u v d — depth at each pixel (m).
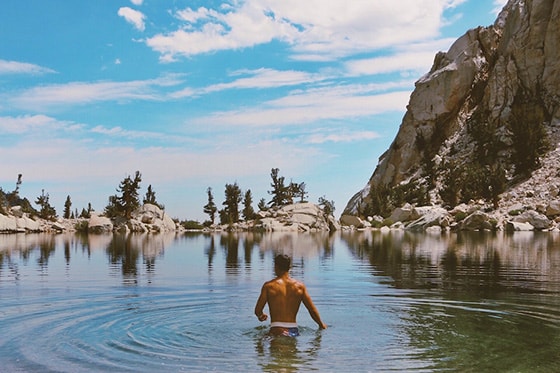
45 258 25.89
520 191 81.75
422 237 47.38
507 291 14.12
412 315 10.95
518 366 7.45
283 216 85.06
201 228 95.81
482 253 27.73
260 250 31.89
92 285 15.33
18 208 84.69
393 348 8.41
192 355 8.03
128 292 13.95
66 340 8.84
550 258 24.44
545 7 110.50
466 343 8.72
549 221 61.66
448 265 21.39
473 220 62.66
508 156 97.88
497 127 109.56
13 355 7.98
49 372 7.22
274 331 9.36
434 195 98.00
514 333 9.35
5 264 22.52
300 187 107.94
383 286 15.10
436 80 124.56
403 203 99.00
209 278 17.03
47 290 14.30
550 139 97.38
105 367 7.43
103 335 9.20
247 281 16.25
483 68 123.25
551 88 106.19
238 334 9.31
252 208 105.75
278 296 9.52
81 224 84.25
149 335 9.22
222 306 11.89
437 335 9.24
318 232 74.56
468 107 122.56
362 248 33.03
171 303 12.24
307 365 7.55
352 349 8.35
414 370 7.31
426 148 109.69
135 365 7.53
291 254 28.22
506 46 118.44
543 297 13.16
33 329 9.61
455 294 13.66
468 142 113.62
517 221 62.34
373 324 10.12
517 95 109.62
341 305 12.10
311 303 9.68
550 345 8.55
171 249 33.22
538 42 109.31
